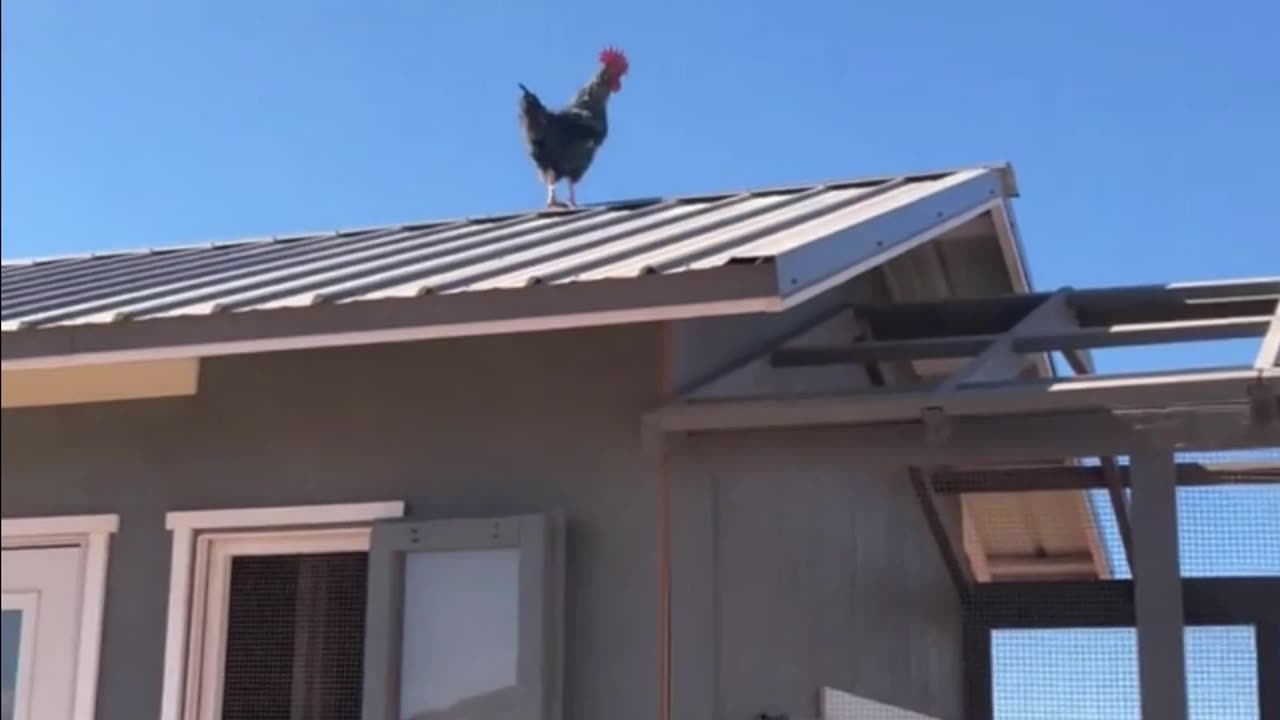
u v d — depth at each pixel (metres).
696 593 4.63
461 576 4.65
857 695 5.57
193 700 4.98
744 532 4.95
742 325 5.24
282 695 4.93
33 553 5.29
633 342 4.71
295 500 4.98
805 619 5.32
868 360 5.30
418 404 4.91
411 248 5.47
